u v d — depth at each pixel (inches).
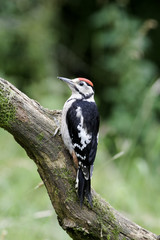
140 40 572.7
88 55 727.1
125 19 585.6
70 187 254.1
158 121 596.1
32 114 244.1
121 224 259.8
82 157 263.4
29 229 340.8
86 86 308.8
